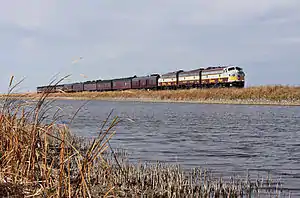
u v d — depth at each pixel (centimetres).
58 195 631
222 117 3916
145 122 3400
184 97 7844
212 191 1008
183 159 1550
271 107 5544
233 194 986
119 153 1627
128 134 2459
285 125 3078
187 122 3391
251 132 2606
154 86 9762
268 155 1681
